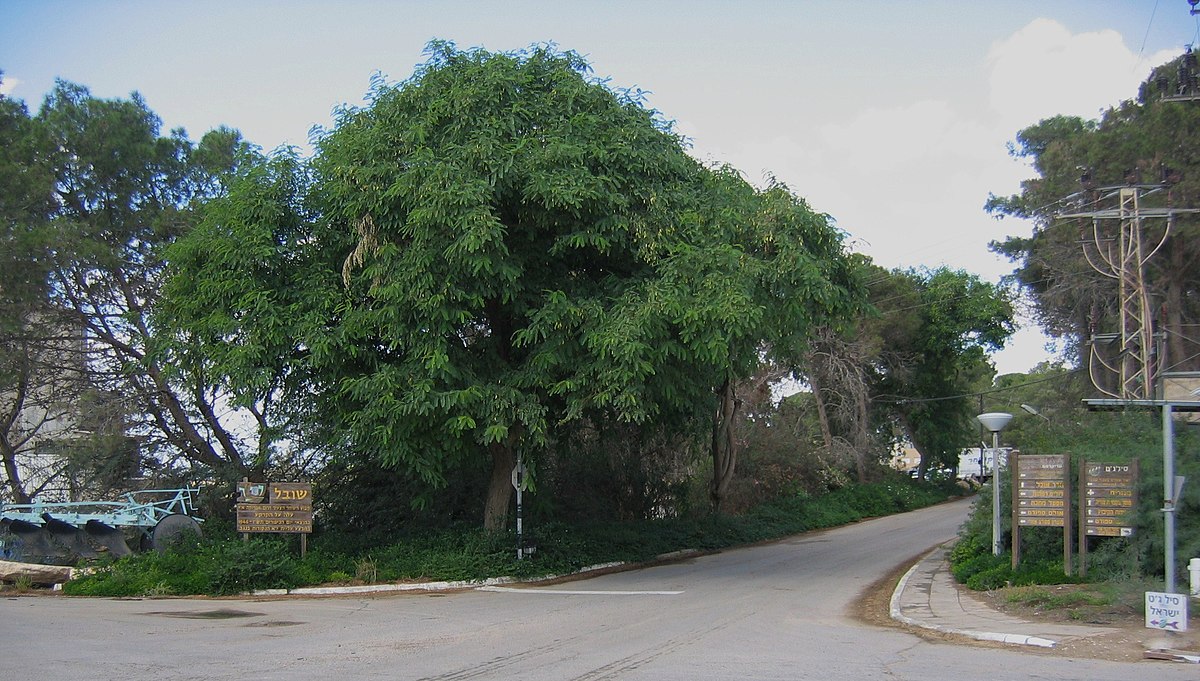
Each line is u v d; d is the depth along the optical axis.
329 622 13.85
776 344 20.78
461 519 24.09
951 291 53.62
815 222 18.89
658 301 16.59
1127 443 15.65
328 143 19.48
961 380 60.94
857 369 48.34
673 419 24.70
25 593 18.70
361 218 17.72
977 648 11.02
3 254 21.97
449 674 9.41
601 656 10.51
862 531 37.19
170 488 25.05
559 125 17.98
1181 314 31.41
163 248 23.20
